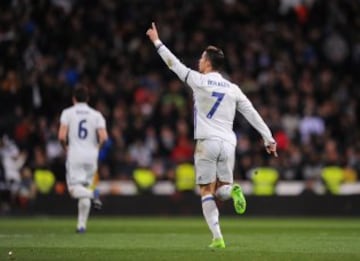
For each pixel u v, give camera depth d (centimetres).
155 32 2486
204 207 2492
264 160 5719
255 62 6481
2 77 6031
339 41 6750
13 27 6200
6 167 5556
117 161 5662
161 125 5938
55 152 5734
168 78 6419
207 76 2478
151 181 5622
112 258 2194
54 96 6028
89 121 3506
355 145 5884
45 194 5566
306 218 5388
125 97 6138
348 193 5538
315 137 5909
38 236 3219
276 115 5878
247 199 5553
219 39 6581
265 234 3478
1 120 5791
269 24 6831
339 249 2561
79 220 3500
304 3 6944
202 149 2456
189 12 6731
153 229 3888
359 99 6444
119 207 5612
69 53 6325
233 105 2491
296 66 6569
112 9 6725
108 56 6450
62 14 6538
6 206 5575
